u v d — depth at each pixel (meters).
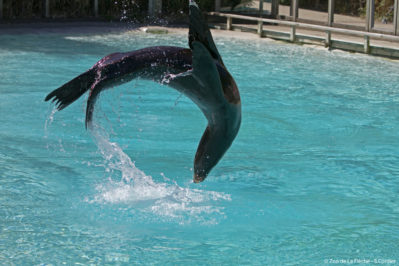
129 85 13.16
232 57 17.05
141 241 5.45
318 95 12.59
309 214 6.28
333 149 8.88
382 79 14.45
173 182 7.12
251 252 5.30
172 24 24.50
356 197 6.86
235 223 5.96
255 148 8.84
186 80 4.80
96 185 6.90
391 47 18.03
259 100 12.03
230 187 7.06
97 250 5.22
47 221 5.81
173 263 5.03
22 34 19.78
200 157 5.27
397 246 5.51
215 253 5.25
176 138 9.23
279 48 19.36
